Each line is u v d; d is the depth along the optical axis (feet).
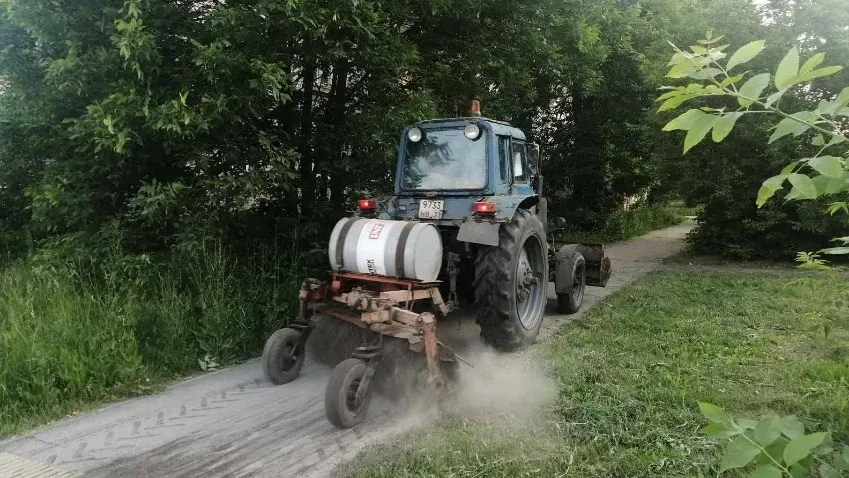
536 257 20.27
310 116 23.73
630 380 15.37
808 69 5.23
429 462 11.22
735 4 38.11
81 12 18.16
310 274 22.15
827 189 5.30
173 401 15.11
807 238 38.75
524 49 29.81
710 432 6.10
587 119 53.31
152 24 18.61
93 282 19.26
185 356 17.52
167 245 20.39
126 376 15.75
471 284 19.86
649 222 68.08
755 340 19.12
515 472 10.89
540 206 23.25
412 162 20.11
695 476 10.40
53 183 19.60
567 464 11.13
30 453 12.30
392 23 24.21
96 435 13.14
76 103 19.58
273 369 15.83
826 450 5.88
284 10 18.02
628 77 50.11
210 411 14.43
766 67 35.55
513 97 37.52
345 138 23.88
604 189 58.65
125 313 17.35
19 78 20.03
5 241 25.32
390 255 15.30
